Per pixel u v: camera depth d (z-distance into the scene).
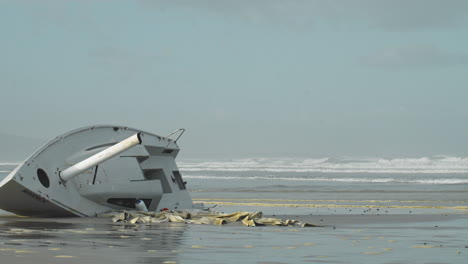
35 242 16.50
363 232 21.19
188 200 32.09
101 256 13.75
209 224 23.50
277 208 36.66
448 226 24.08
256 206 38.38
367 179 88.62
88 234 19.06
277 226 23.20
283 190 58.22
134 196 27.83
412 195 50.50
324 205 39.31
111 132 29.12
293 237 18.95
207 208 32.06
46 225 22.33
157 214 25.81
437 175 106.75
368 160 173.38
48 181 25.34
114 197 27.16
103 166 27.39
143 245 16.12
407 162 153.50
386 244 17.19
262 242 17.38
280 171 131.12
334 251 15.38
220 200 44.12
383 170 136.38
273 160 191.62
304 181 81.94
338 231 21.45
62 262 12.70
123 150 25.11
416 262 13.48
